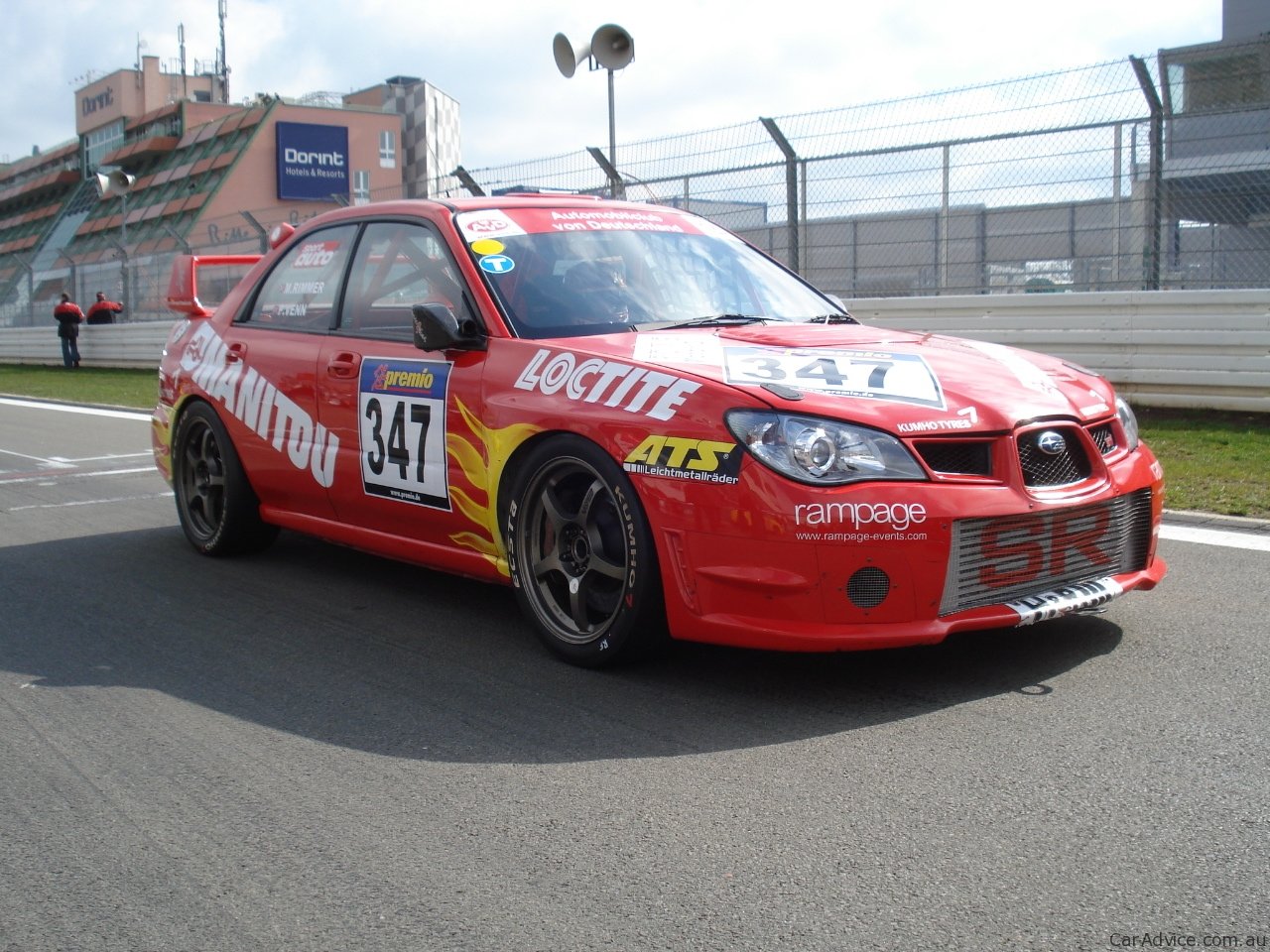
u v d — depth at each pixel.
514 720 3.29
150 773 3.04
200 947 2.20
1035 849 2.42
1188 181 8.55
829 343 3.79
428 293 4.30
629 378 3.54
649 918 2.22
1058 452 3.38
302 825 2.70
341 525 4.74
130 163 61.09
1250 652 3.61
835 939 2.12
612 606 3.62
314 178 53.31
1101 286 8.91
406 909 2.30
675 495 3.33
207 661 3.94
